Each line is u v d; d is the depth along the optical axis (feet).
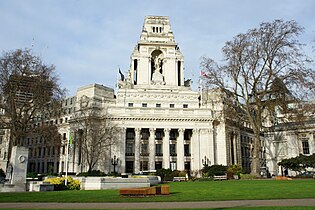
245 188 100.63
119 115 266.98
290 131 263.08
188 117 277.03
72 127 280.31
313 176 176.55
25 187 113.70
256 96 168.14
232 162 294.25
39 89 186.50
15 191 110.32
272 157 269.85
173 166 277.23
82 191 102.99
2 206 65.67
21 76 185.98
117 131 258.57
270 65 160.56
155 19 349.61
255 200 70.54
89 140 249.55
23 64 188.65
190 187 112.47
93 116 263.90
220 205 61.57
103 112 274.16
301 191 87.61
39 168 354.33
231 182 133.08
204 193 87.97
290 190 90.94
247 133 345.92
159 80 320.50
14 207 63.36
